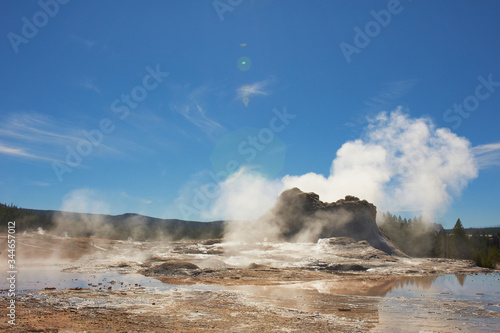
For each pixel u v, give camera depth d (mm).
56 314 12406
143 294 17594
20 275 25484
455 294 19891
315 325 11805
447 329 11625
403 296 18875
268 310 14172
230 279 25672
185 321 11938
